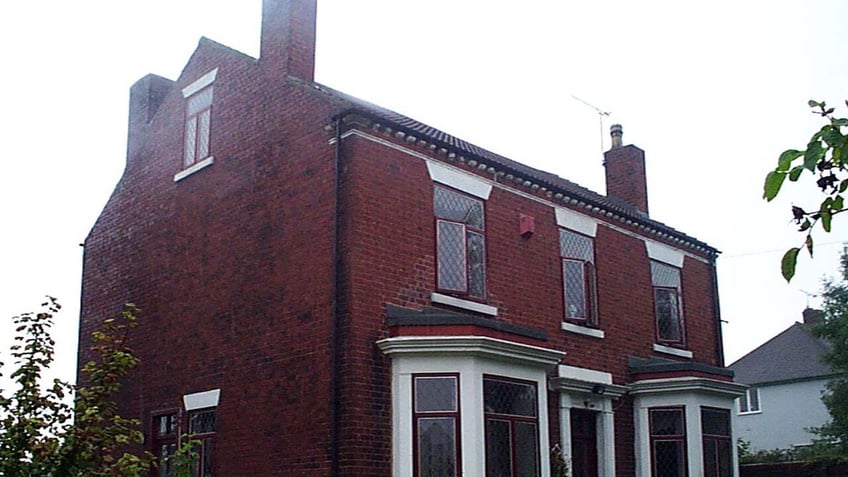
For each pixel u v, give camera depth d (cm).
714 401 1919
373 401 1387
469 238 1623
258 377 1510
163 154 1866
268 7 1698
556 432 1691
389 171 1503
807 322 4331
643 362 1944
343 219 1439
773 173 411
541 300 1745
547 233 1802
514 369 1484
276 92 1625
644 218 2183
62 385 959
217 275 1645
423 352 1396
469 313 1577
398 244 1488
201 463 1591
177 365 1683
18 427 908
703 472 1827
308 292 1462
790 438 3947
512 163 2003
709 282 2278
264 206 1585
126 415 1769
